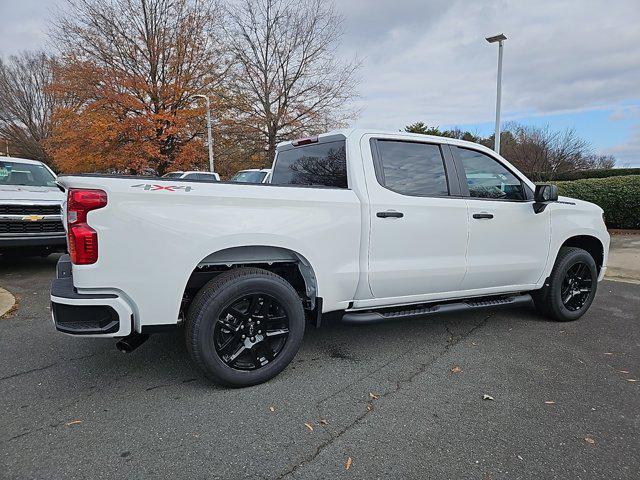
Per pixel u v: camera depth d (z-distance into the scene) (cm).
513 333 421
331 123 2552
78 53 2083
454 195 380
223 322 295
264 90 2439
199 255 280
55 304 264
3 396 294
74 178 257
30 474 216
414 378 324
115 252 260
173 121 2120
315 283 324
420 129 3481
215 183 289
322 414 273
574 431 255
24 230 632
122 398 292
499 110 1412
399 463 226
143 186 266
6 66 3838
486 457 231
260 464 225
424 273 362
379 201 339
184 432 253
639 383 316
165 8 2184
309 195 315
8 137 3834
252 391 303
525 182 421
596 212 473
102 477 214
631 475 217
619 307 515
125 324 268
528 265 419
